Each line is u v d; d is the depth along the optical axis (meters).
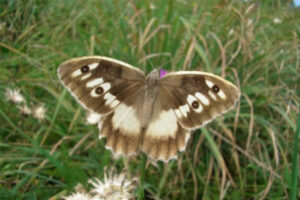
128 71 0.21
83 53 0.31
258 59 0.30
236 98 0.20
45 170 0.24
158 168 0.25
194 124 0.21
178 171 0.25
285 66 0.31
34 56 0.31
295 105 0.28
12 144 0.25
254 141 0.27
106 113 0.21
